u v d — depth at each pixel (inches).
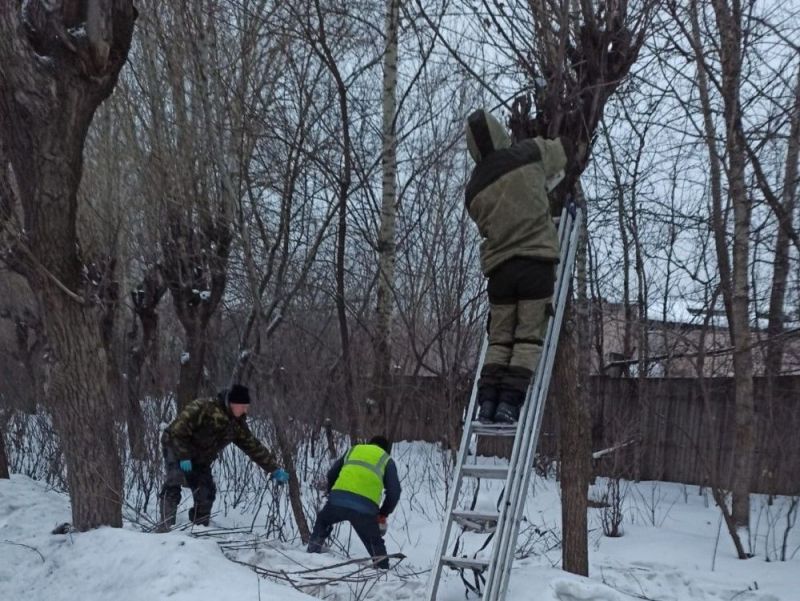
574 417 199.0
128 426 329.7
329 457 354.6
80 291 203.5
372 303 422.9
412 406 431.8
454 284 353.4
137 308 426.9
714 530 302.5
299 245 397.4
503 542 154.4
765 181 271.0
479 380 172.9
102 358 206.8
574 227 186.5
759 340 296.4
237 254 388.8
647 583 219.6
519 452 161.5
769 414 313.6
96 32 183.8
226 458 347.9
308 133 336.2
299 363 350.0
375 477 221.1
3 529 219.9
